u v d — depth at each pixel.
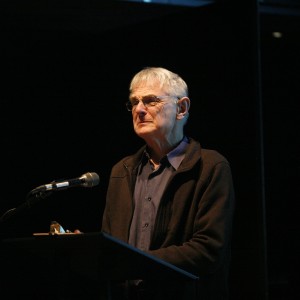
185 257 5.21
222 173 5.72
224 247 5.44
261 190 7.25
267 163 9.82
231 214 5.64
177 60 8.14
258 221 7.21
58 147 8.65
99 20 8.51
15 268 8.25
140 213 5.88
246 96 7.47
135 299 5.23
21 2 7.98
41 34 8.51
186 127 7.98
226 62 7.70
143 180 6.07
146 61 8.39
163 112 5.89
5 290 8.20
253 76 7.43
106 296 4.44
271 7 9.30
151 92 5.91
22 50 8.52
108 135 8.54
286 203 9.66
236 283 7.38
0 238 8.27
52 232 4.43
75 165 8.62
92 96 8.66
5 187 8.47
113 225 6.00
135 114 5.96
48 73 8.67
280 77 9.96
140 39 8.44
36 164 8.59
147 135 5.89
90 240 4.01
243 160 7.42
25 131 8.60
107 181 8.46
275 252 9.55
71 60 8.68
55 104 8.69
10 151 8.53
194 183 5.72
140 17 8.64
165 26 8.27
